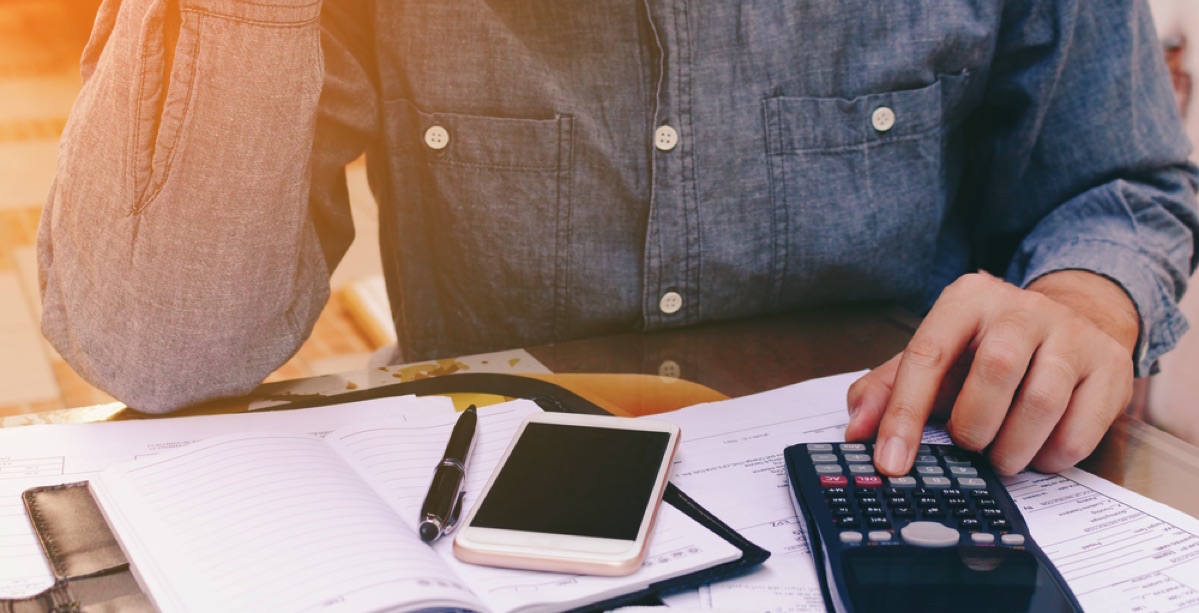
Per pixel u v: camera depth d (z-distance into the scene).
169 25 0.59
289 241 0.64
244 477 0.49
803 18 0.81
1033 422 0.53
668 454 0.53
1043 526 0.49
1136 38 0.89
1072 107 0.89
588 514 0.47
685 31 0.79
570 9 0.80
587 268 0.84
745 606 0.43
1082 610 0.41
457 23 0.82
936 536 0.46
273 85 0.60
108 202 0.61
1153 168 0.89
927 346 0.56
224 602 0.40
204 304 0.62
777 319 0.83
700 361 0.73
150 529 0.45
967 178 0.99
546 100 0.81
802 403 0.63
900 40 0.83
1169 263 0.83
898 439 0.53
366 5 0.85
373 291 2.35
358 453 0.55
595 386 0.67
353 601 0.40
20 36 4.55
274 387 0.68
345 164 0.83
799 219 0.82
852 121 0.83
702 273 0.82
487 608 0.41
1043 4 0.86
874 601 0.41
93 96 0.63
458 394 0.65
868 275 0.85
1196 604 0.43
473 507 0.48
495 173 0.83
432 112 0.83
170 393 0.62
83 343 0.64
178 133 0.59
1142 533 0.49
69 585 0.43
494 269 0.86
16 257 2.39
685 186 0.81
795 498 0.51
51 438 0.58
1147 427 0.61
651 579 0.44
